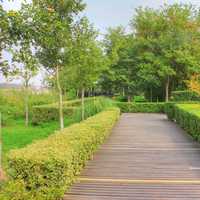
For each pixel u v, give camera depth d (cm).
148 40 3953
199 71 3058
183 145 1480
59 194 674
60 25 895
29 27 793
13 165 662
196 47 3444
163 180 919
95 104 2631
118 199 765
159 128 2102
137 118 2823
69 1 1625
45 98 3303
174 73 3797
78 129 1151
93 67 2278
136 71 4103
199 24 3741
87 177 941
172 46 3800
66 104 2931
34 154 686
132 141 1585
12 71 820
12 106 3105
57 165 666
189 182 900
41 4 1150
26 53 810
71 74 2353
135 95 4678
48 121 2730
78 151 879
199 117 1488
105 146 1445
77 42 1742
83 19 1745
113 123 2016
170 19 3978
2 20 761
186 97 3444
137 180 917
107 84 4216
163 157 1223
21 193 627
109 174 977
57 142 854
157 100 4316
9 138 2034
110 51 4150
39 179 660
